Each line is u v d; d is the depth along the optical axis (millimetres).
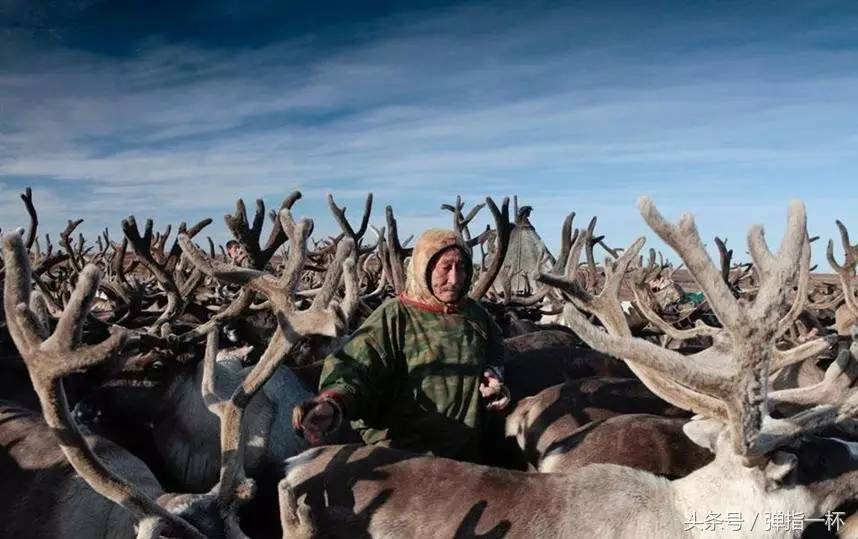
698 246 2002
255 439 3100
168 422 3154
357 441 3203
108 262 10516
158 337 3186
